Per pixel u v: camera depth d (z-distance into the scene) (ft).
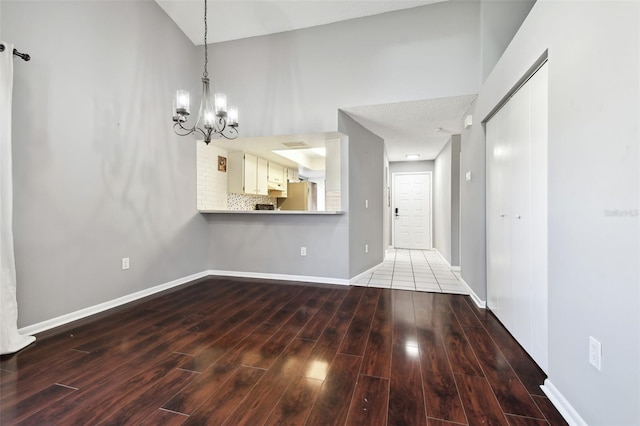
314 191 25.21
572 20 4.42
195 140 13.20
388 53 10.91
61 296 8.07
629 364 3.29
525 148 6.54
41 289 7.61
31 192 7.37
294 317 8.73
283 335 7.47
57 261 7.96
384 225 17.87
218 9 11.17
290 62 12.07
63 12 8.00
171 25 11.73
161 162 11.37
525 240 6.54
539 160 5.89
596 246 3.86
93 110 8.83
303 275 13.07
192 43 12.92
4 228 6.48
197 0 10.82
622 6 3.40
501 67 7.66
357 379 5.52
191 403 4.82
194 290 11.56
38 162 7.50
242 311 9.23
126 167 9.92
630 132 3.27
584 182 4.12
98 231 9.04
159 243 11.35
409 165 24.18
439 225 20.77
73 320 8.34
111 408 4.68
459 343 7.02
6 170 6.51
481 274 9.61
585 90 4.09
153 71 10.91
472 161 10.70
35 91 7.41
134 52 10.14
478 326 8.04
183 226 12.58
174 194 12.06
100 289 9.12
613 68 3.54
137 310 9.28
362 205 13.98
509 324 7.54
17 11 7.01
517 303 7.02
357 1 10.46
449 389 5.20
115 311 9.16
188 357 6.34
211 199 14.42
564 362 4.62
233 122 9.03
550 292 5.05
